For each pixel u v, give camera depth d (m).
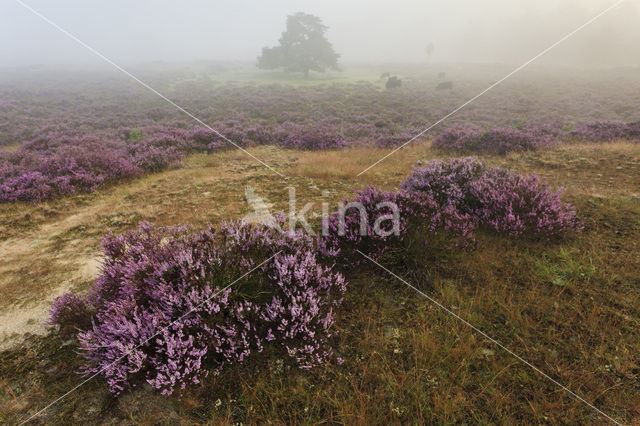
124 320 2.43
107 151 10.08
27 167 8.64
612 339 2.39
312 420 2.00
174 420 2.06
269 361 2.45
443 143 11.38
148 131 15.41
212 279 2.78
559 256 3.45
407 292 3.16
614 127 11.70
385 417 1.97
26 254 4.55
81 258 4.36
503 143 9.95
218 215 5.59
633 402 1.96
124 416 2.11
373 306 3.00
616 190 5.25
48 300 3.43
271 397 2.14
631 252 3.37
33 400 2.25
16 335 2.90
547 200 3.98
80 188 7.71
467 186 4.85
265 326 2.62
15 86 40.50
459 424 1.94
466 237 3.71
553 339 2.46
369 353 2.50
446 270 3.41
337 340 2.65
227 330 2.40
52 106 27.27
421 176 5.26
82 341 2.33
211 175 8.76
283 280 2.85
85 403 2.21
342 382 2.27
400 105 27.50
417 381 2.20
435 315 2.83
